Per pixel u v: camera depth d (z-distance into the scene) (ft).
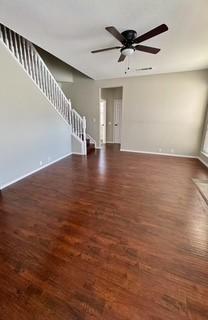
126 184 11.50
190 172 13.92
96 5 6.79
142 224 7.43
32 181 11.70
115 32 7.58
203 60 13.46
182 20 7.79
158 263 5.46
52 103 14.93
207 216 8.07
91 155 18.98
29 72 11.87
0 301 4.29
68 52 11.62
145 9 7.05
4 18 7.67
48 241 6.37
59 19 7.75
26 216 7.88
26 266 5.30
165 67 15.39
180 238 6.60
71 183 11.51
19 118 11.32
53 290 4.58
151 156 18.83
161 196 9.94
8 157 10.80
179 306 4.22
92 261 5.51
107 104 26.14
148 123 19.52
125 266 5.34
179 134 18.45
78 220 7.64
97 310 4.11
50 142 15.16
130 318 3.96
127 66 14.99
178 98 17.61
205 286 4.72
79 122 18.72
